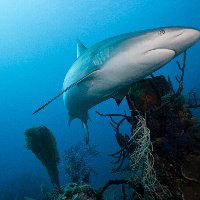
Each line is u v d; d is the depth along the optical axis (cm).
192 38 287
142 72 341
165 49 304
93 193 359
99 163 2875
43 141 494
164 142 319
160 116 359
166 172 303
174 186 286
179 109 353
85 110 550
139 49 319
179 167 307
